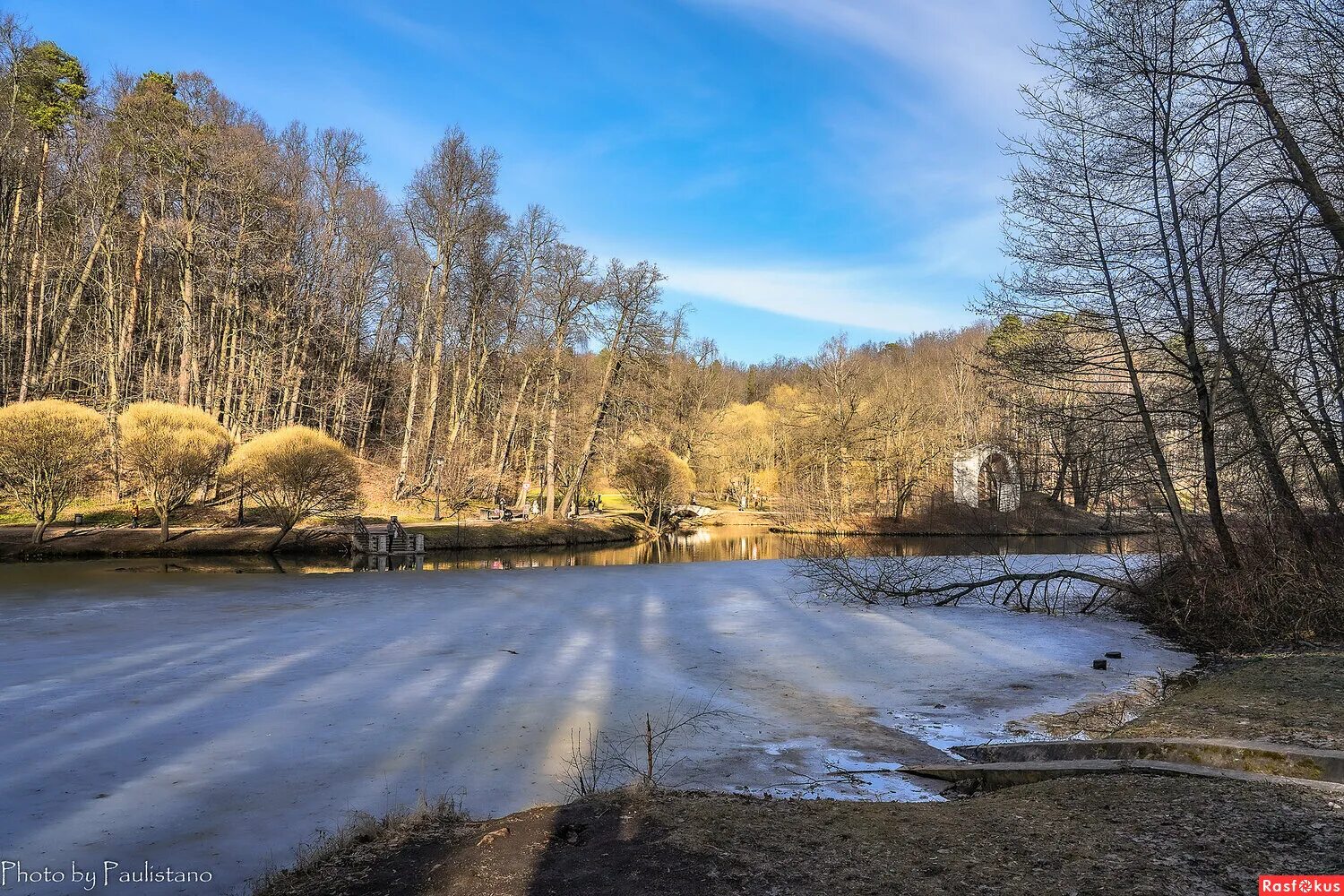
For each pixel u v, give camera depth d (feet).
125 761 20.48
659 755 21.94
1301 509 41.73
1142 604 49.08
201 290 121.49
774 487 212.84
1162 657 37.91
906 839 14.19
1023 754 22.11
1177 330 44.42
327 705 26.07
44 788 18.53
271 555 86.02
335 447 88.17
